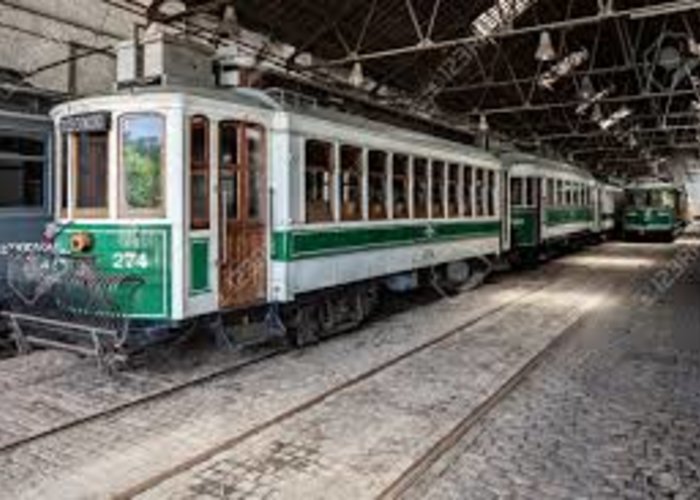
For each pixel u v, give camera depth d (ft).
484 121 72.74
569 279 55.42
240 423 18.62
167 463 15.87
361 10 48.44
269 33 50.52
